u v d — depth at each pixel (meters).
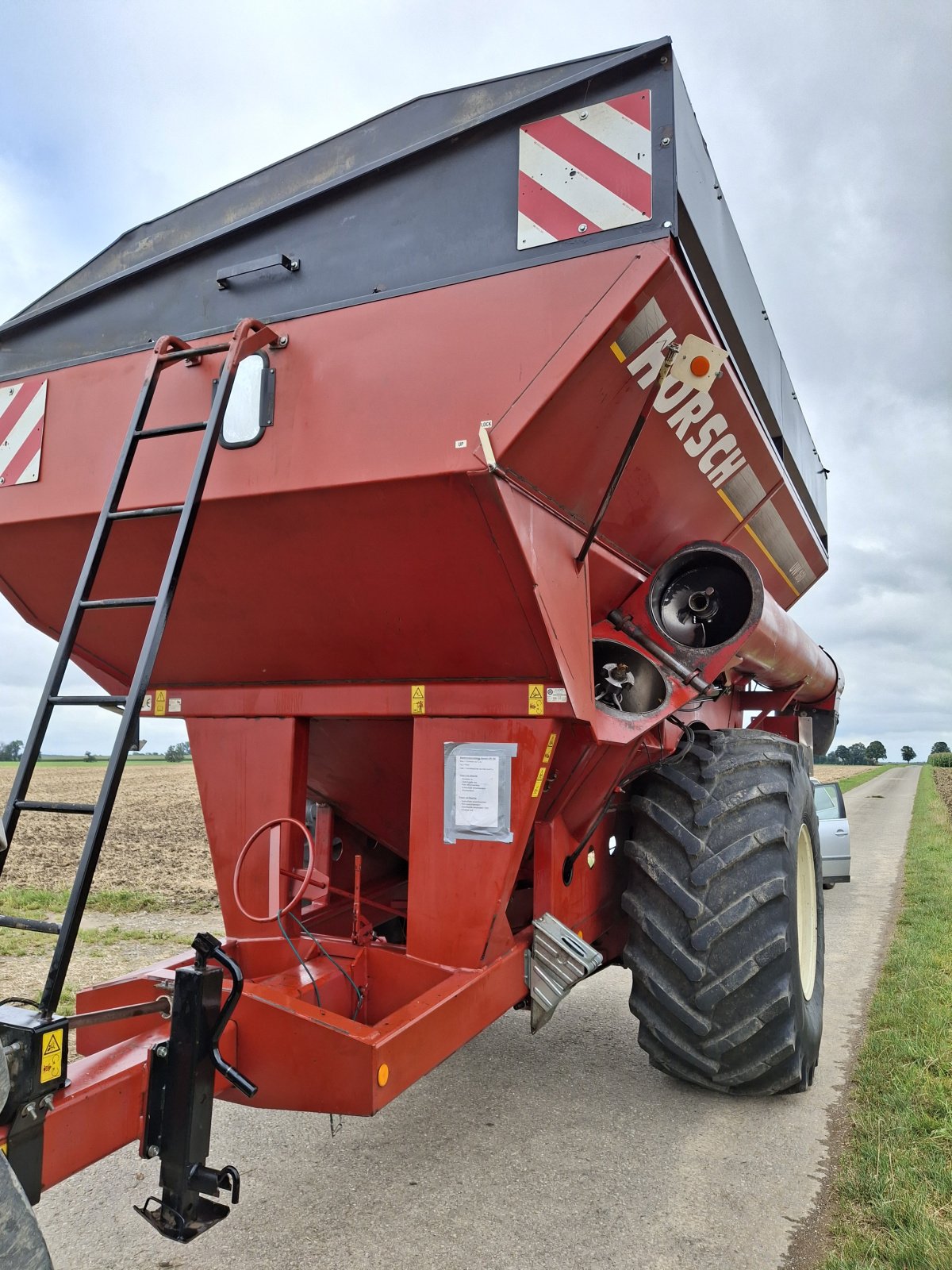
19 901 7.46
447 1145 3.21
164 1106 1.86
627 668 3.50
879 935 7.14
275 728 3.17
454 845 2.85
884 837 16.64
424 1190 2.88
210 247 2.94
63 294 3.25
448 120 2.76
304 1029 2.21
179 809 17.98
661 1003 3.29
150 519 2.79
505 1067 4.04
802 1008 3.43
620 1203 2.79
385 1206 2.77
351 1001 2.86
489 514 2.45
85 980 5.00
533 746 2.79
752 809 3.38
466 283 2.55
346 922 3.85
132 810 17.78
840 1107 3.58
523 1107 3.57
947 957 5.96
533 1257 2.49
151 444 2.84
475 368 2.47
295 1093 2.21
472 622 2.72
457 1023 2.52
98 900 7.63
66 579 3.17
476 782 2.83
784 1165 3.06
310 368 2.64
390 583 2.71
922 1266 2.37
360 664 3.02
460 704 2.88
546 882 3.15
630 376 2.66
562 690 2.76
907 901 8.85
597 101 2.57
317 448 2.59
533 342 2.44
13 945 5.84
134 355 2.95
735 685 5.98
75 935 1.73
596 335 2.39
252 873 3.14
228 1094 2.28
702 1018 3.24
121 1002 2.47
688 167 2.67
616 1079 3.90
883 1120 3.34
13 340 3.22
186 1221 1.82
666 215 2.45
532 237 2.55
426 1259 2.47
